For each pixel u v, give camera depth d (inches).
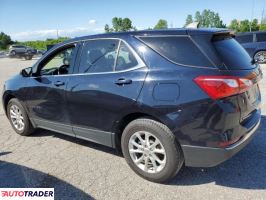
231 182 137.1
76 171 155.1
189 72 123.6
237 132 123.4
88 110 156.3
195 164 128.3
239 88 120.5
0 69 842.2
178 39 130.3
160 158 136.9
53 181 146.4
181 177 143.4
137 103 133.3
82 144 190.7
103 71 151.1
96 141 160.6
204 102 119.2
